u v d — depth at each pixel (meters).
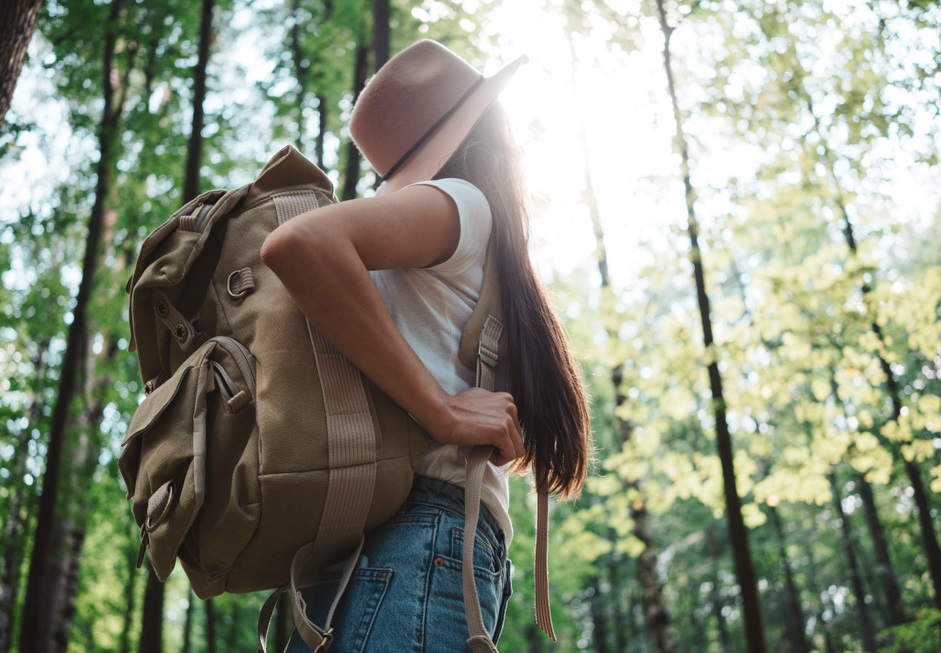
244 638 20.81
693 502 25.94
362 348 1.08
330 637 1.08
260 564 1.13
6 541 12.38
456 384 1.21
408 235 1.14
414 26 9.75
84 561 17.53
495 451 1.20
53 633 13.20
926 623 11.83
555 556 15.34
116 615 18.83
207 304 1.22
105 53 11.30
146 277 1.23
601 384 18.42
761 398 9.20
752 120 7.98
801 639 24.95
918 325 9.18
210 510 1.10
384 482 1.09
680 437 15.26
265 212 1.23
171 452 1.13
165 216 12.27
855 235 9.73
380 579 1.10
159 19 11.38
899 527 22.58
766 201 8.50
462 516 1.17
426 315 1.22
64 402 9.87
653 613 11.56
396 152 1.36
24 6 3.04
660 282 9.17
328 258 1.04
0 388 12.16
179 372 1.18
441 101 1.34
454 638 1.09
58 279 13.11
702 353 9.23
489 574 1.19
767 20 7.73
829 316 9.11
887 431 9.43
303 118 11.73
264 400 1.09
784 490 9.30
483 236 1.27
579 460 1.35
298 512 1.06
